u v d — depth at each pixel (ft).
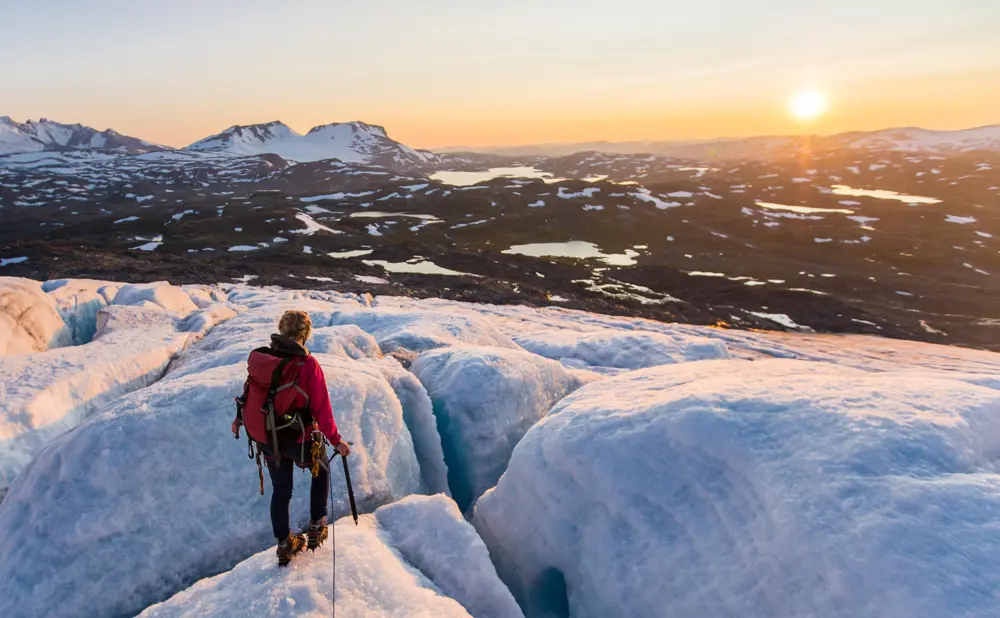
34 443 21.31
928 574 9.69
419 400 23.52
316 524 12.79
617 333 65.77
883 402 14.62
